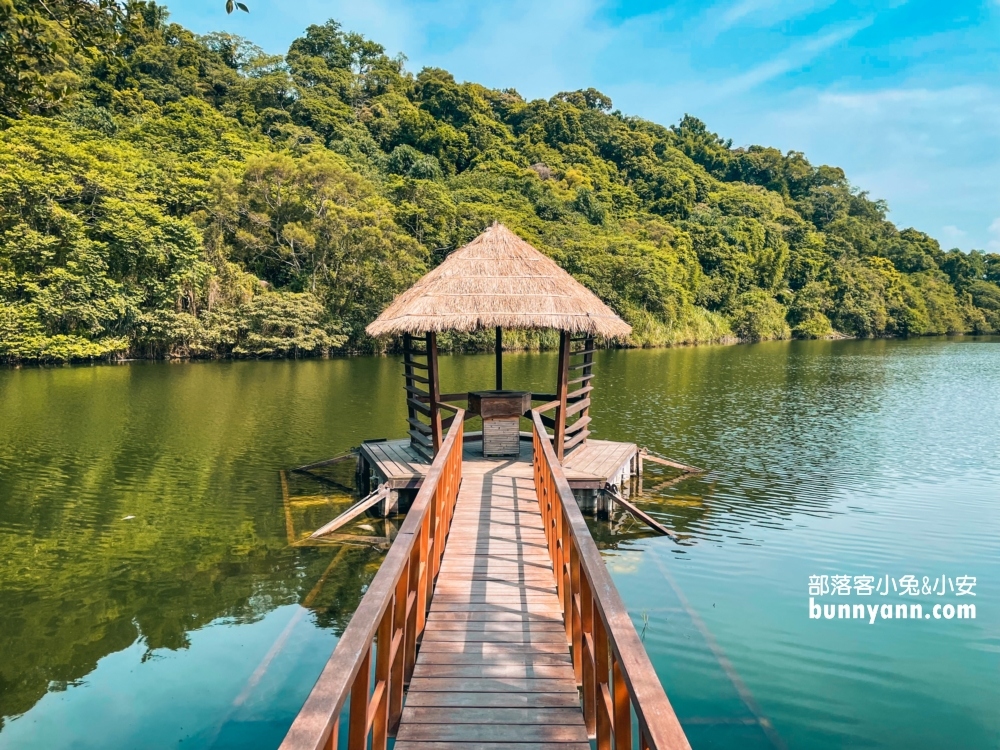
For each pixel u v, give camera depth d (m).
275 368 28.61
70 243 28.09
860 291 65.75
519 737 3.22
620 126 89.56
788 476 11.41
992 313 76.31
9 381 22.91
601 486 8.74
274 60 71.44
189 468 11.59
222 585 6.81
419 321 8.59
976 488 10.71
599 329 8.95
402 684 3.38
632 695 1.76
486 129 76.25
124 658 5.39
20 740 4.36
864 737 4.36
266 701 4.75
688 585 6.88
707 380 25.12
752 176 104.06
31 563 7.41
